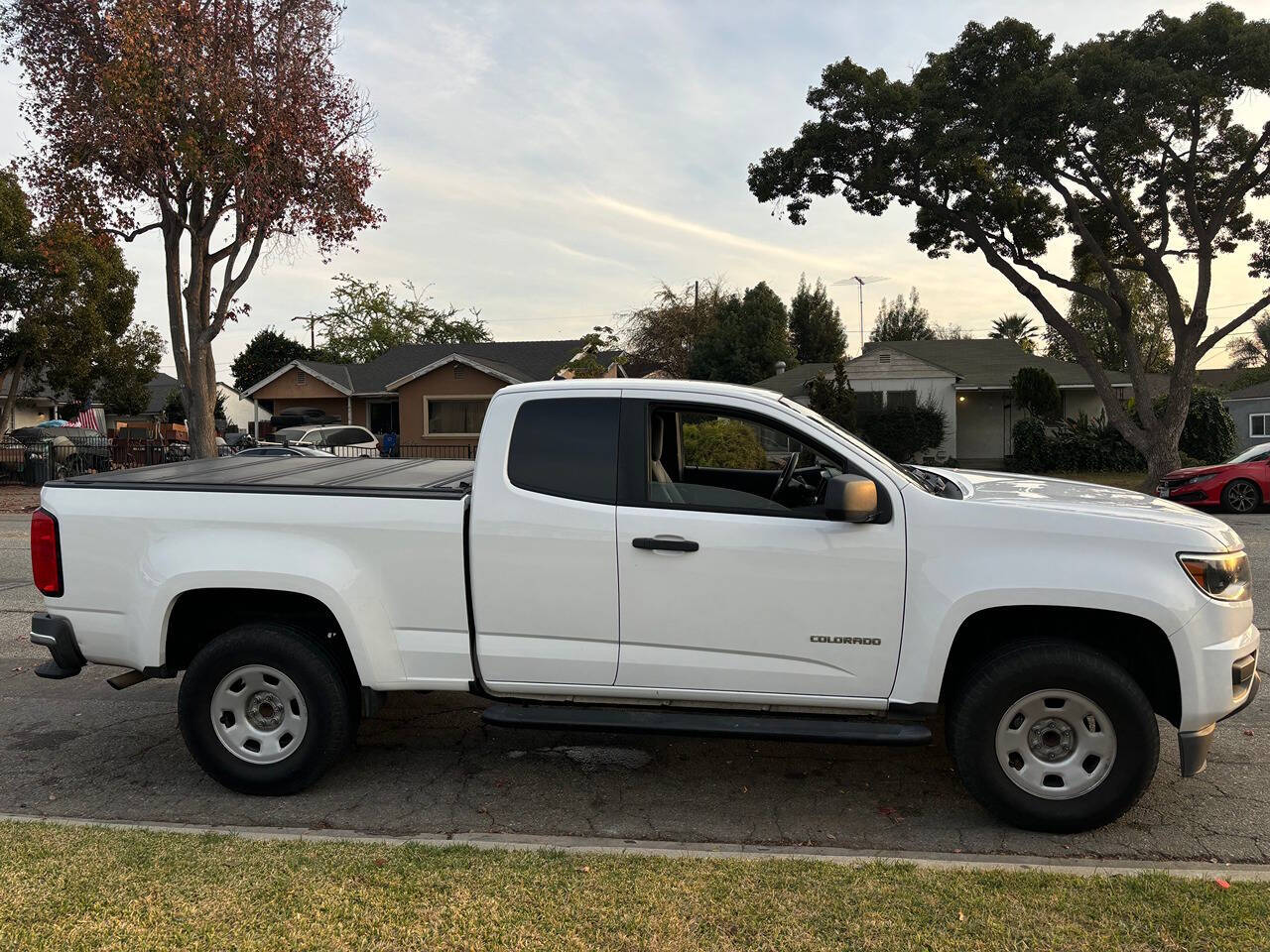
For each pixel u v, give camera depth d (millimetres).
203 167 18047
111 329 29719
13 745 5160
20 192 26391
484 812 4219
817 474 4602
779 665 4016
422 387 30594
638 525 4035
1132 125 19234
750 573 3973
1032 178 21578
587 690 4164
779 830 4016
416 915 3041
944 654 3879
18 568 11250
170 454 25391
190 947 2859
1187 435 26750
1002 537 3854
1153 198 22781
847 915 3033
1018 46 20688
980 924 2975
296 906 3105
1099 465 27516
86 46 18031
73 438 26500
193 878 3320
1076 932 2930
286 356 58406
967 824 4062
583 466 4148
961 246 24422
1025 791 3875
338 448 25062
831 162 22594
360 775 4684
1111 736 3793
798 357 56594
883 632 3930
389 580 4230
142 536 4363
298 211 19672
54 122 18141
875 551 3908
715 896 3160
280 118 18609
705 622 4020
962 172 21078
